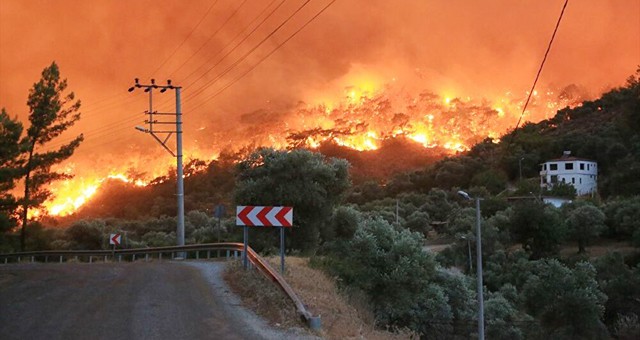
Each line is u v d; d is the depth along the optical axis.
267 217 18.50
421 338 28.36
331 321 13.20
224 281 18.28
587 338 45.94
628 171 99.06
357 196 120.06
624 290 52.25
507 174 126.12
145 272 21.73
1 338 10.65
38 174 54.91
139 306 13.92
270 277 15.97
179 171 40.44
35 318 12.48
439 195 103.62
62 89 57.09
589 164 113.00
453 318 34.88
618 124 125.56
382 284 24.89
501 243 72.75
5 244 54.47
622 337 46.88
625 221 72.75
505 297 54.22
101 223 62.16
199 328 11.65
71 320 12.27
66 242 59.38
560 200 94.62
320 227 32.88
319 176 32.31
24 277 20.00
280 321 12.42
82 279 19.31
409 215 91.88
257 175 33.12
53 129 56.41
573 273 48.69
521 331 45.28
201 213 77.81
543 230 71.38
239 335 11.16
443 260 67.56
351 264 24.56
